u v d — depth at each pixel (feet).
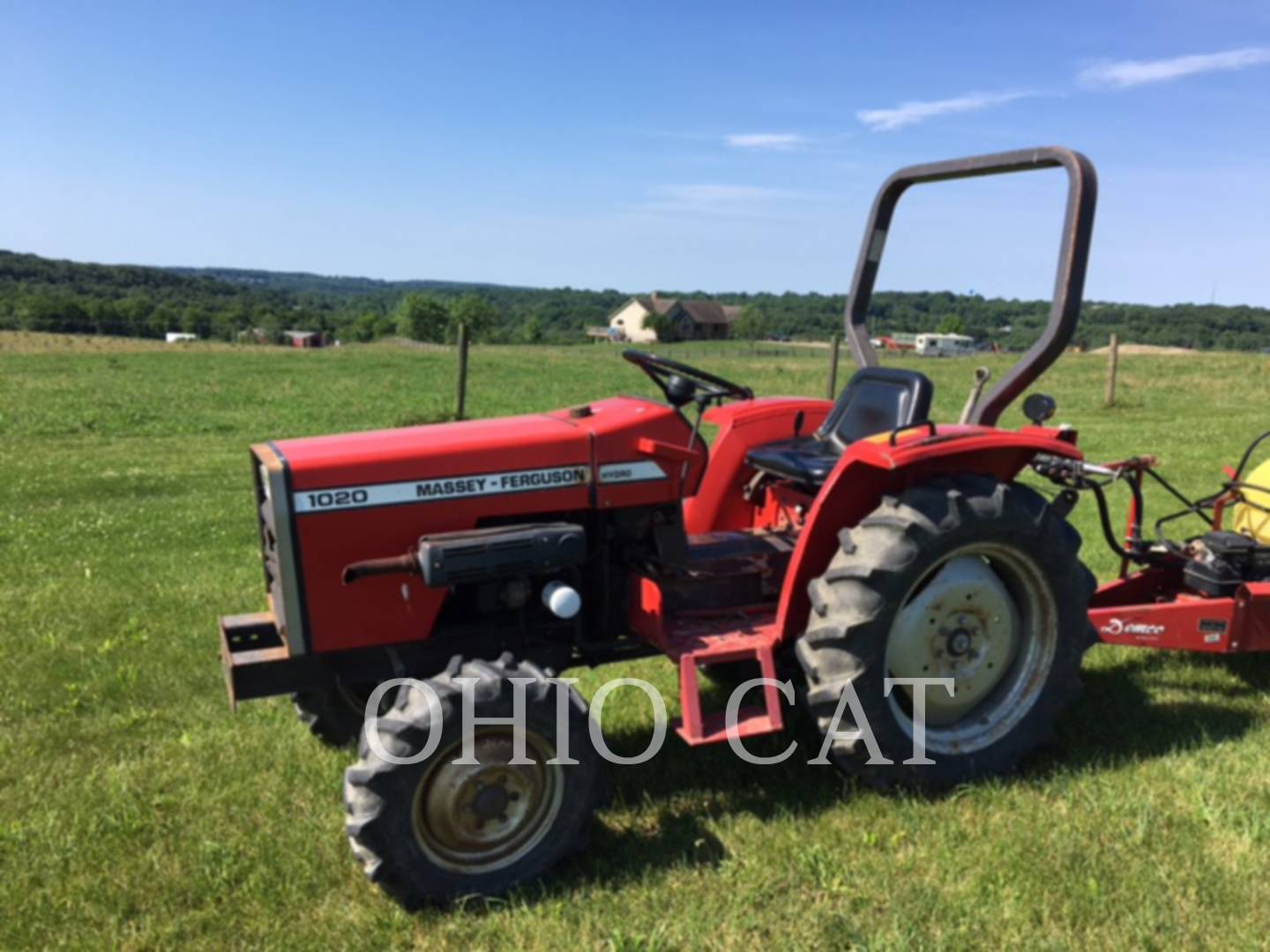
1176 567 14.19
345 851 9.86
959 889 9.07
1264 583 13.10
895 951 8.18
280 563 9.47
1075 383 75.56
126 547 21.53
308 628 9.66
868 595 10.27
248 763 11.68
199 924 8.75
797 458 12.69
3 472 31.91
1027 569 11.14
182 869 9.58
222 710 13.21
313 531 9.53
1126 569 14.70
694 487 11.10
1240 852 9.59
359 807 8.59
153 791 11.00
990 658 11.28
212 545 21.85
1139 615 12.62
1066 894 8.98
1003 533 10.73
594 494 10.57
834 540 11.09
